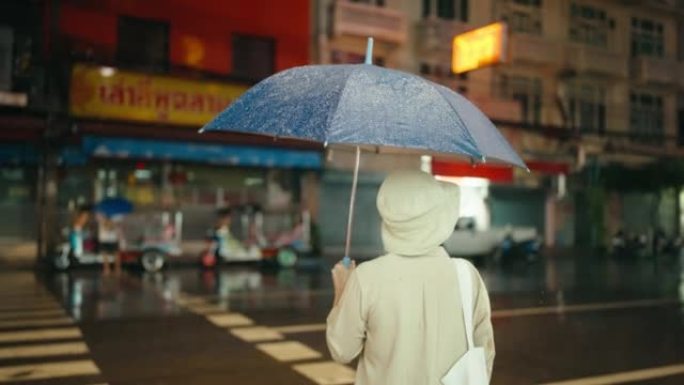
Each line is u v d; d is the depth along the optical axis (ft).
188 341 24.23
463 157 8.00
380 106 6.59
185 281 44.75
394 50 69.82
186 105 58.59
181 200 59.93
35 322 27.84
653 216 88.69
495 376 20.18
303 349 23.04
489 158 7.02
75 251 49.55
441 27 70.85
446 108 6.82
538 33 79.77
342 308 6.47
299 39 65.62
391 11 68.90
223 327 27.20
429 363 6.21
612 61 84.17
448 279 6.44
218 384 18.47
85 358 21.31
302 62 65.72
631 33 87.81
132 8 57.57
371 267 6.46
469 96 73.26
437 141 6.46
